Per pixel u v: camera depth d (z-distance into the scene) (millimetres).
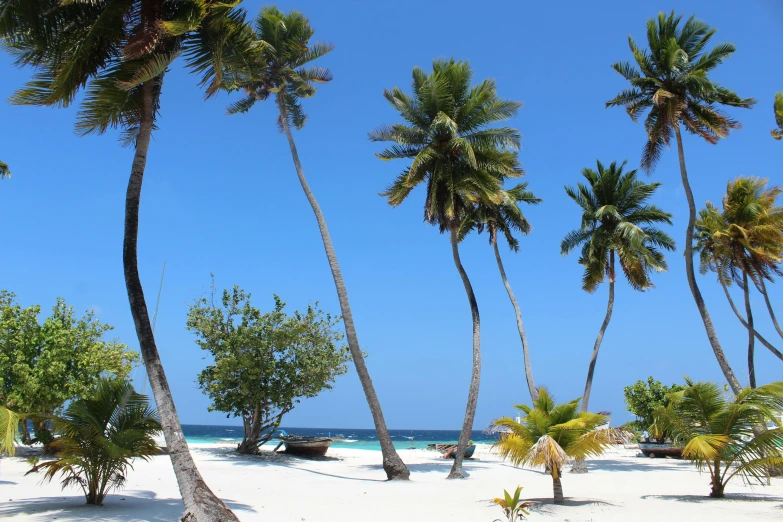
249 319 26688
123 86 10195
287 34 23969
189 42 11641
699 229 31656
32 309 22328
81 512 10852
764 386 14078
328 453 35188
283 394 26062
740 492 17094
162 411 9938
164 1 11211
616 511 12773
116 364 24422
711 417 14828
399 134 22766
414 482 19672
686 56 22219
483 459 33062
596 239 26797
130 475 18609
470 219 27578
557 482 14125
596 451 13680
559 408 14055
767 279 26719
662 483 20109
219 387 25484
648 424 36469
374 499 14953
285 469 22953
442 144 22938
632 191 26828
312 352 26859
